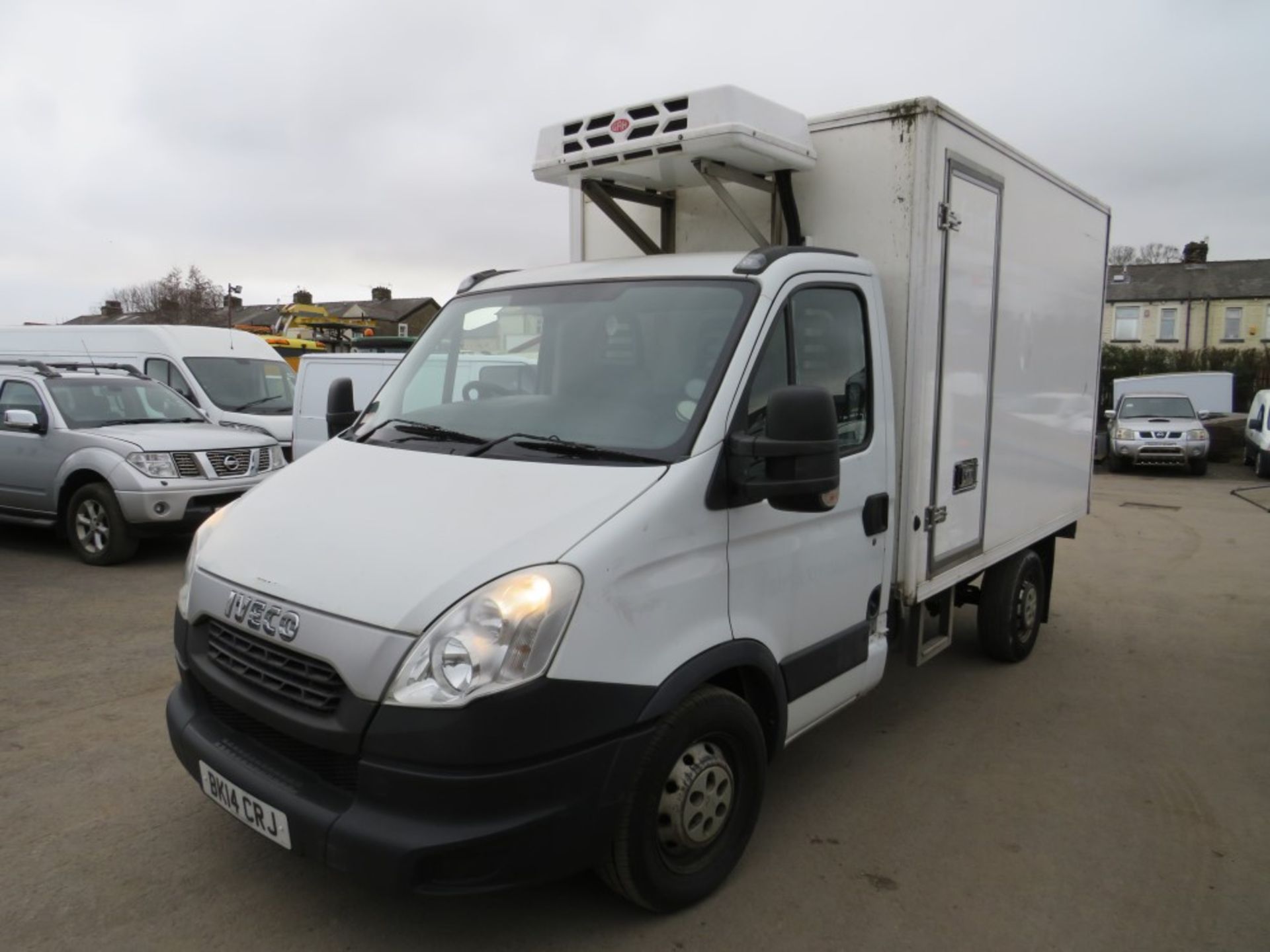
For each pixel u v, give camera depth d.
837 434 3.44
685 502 3.00
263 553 3.10
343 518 3.12
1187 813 4.17
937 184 4.14
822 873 3.57
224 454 9.16
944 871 3.62
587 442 3.28
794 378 3.53
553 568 2.68
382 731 2.57
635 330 3.57
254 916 3.20
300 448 11.97
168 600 7.56
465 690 2.54
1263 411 20.98
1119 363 38.12
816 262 3.71
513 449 3.32
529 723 2.58
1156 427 20.27
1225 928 3.28
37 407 9.26
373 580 2.77
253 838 3.72
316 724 2.68
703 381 3.28
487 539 2.80
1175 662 6.47
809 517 3.58
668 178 4.52
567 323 3.74
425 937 3.11
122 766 4.38
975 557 5.05
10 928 3.12
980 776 4.52
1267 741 5.04
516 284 4.18
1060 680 6.05
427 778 2.54
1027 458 5.66
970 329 4.67
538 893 3.37
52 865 3.51
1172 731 5.16
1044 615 6.72
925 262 4.10
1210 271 50.97
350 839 2.58
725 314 3.43
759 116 3.93
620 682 2.77
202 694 3.24
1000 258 4.95
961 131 4.34
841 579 3.82
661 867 3.06
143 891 3.34
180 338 12.96
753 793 3.41
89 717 5.01
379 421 3.95
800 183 4.40
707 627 3.10
